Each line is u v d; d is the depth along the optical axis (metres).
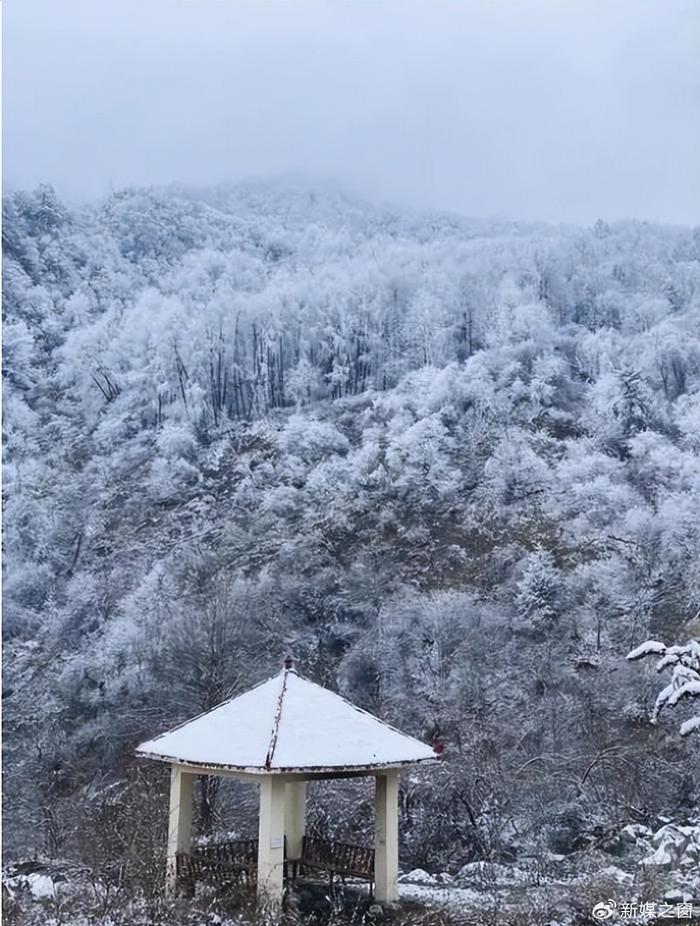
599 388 56.94
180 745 12.01
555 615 39.56
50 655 37.47
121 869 11.41
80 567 45.03
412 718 32.62
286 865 13.14
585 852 15.87
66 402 56.81
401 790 19.39
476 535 46.84
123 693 32.94
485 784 19.75
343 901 12.02
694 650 14.35
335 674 36.78
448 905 12.09
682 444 53.50
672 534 44.94
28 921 10.21
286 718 12.02
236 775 11.62
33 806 23.86
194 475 51.91
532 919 11.51
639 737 27.11
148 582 42.31
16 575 44.12
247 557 44.44
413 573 44.06
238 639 35.00
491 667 35.28
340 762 11.38
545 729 29.28
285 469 53.03
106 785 25.05
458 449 53.59
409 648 37.41
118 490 50.44
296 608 40.91
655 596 41.09
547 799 19.48
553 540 46.41
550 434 55.31
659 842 15.75
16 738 31.05
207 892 11.21
